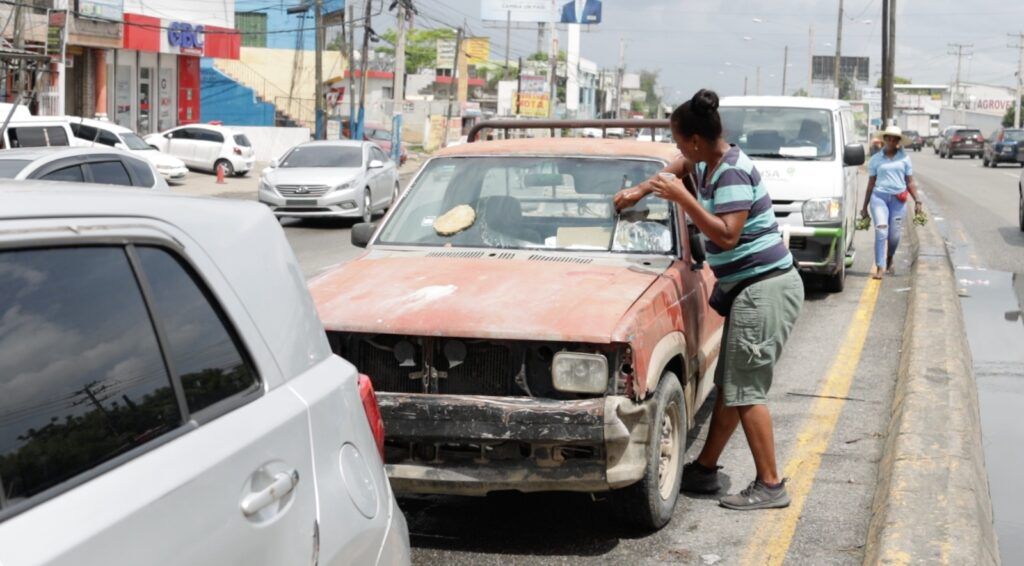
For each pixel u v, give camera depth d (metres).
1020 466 6.80
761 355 5.41
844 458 6.53
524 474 4.82
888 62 43.41
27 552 1.82
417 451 4.92
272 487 2.43
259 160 47.09
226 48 41.19
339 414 2.84
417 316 4.93
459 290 5.28
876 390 8.14
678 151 6.78
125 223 2.35
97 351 2.17
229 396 2.48
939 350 8.47
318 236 19.67
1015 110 98.12
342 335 5.02
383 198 23.55
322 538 2.59
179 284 2.45
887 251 14.05
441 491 4.94
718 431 5.82
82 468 2.04
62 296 2.14
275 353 2.68
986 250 17.39
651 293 5.30
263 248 2.79
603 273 5.62
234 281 2.62
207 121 50.84
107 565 1.94
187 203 2.62
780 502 5.65
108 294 2.25
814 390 8.12
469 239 6.24
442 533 5.34
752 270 5.35
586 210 6.27
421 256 6.08
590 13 85.81
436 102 70.31
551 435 4.68
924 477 5.50
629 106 133.25
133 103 37.97
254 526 2.34
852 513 5.62
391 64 88.06
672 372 5.51
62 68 29.66
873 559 4.66
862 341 9.91
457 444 4.84
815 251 11.91
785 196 11.88
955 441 6.09
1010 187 34.19
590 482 4.79
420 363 4.95
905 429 6.34
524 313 4.91
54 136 19.27
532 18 87.06
